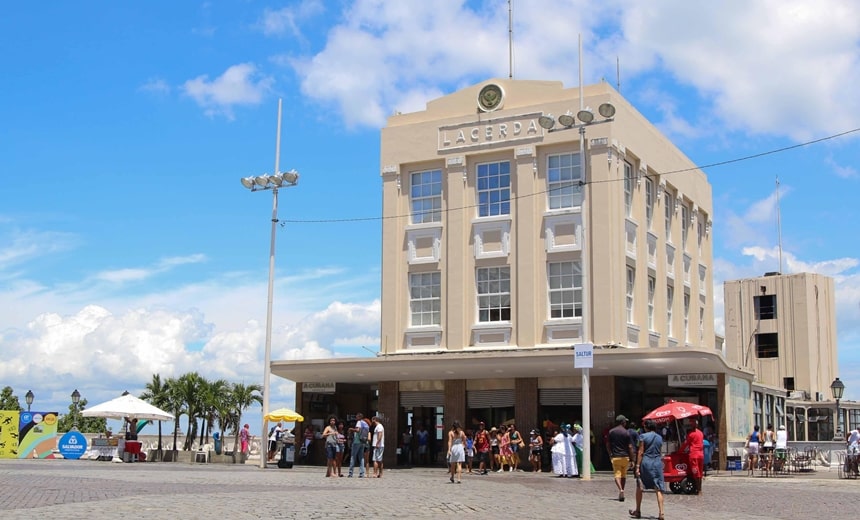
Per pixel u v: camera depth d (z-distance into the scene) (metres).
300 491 22.97
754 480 31.66
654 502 22.69
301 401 43.16
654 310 44.19
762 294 73.12
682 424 29.27
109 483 24.38
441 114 43.72
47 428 45.47
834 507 21.73
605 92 40.41
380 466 31.03
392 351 42.84
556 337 39.69
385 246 43.72
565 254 40.03
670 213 48.03
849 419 65.50
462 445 28.78
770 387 47.34
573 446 33.25
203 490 22.55
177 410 57.69
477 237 41.91
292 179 39.38
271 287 39.75
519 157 41.34
